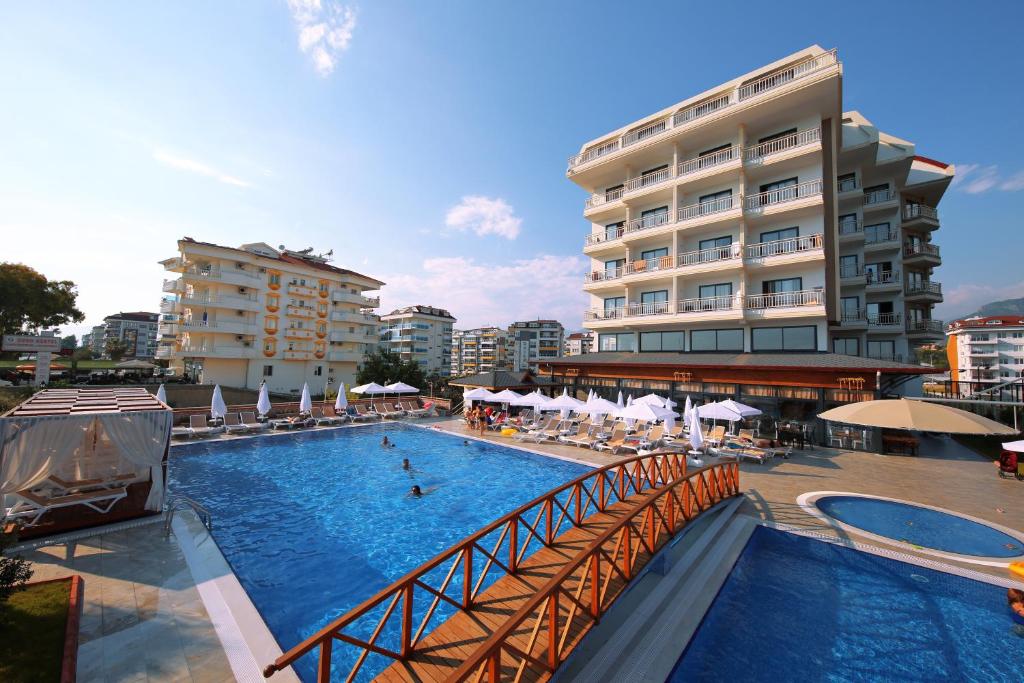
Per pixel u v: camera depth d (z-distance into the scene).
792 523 9.67
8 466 8.00
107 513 9.18
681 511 8.49
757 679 5.61
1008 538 9.23
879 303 32.91
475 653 3.41
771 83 23.86
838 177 31.06
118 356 84.81
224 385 45.31
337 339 55.28
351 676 4.05
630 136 29.94
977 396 25.08
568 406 20.06
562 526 10.70
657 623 6.19
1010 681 5.62
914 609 7.14
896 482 13.34
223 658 5.08
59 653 4.84
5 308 35.41
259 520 10.50
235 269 45.28
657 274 26.72
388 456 17.39
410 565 8.55
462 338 120.06
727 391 21.72
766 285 24.03
